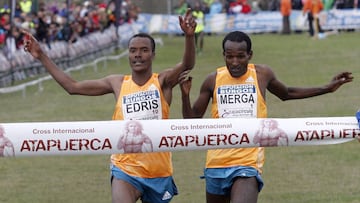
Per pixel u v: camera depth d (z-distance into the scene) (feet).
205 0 331.57
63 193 84.53
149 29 310.86
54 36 217.77
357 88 85.92
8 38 191.11
